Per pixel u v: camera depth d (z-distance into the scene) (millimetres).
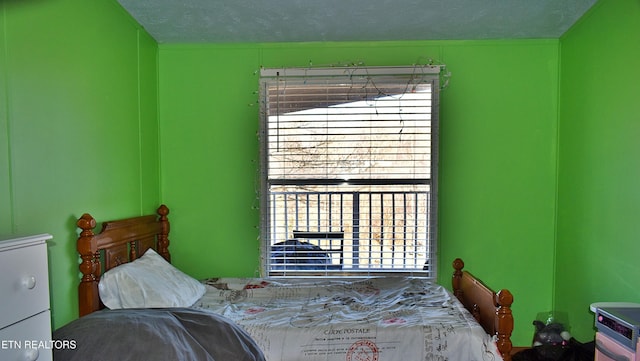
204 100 2627
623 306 1697
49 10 1583
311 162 2605
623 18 1922
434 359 1646
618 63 1963
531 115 2578
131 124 2264
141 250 2268
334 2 2115
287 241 2652
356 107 2580
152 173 2527
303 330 1714
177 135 2631
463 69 2588
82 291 1707
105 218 1987
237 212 2650
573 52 2383
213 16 2266
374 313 1896
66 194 1681
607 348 1604
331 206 2648
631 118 1872
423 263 2617
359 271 2631
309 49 2621
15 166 1410
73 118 1733
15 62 1415
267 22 2340
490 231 2607
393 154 2586
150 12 2211
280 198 2650
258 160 2627
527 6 2156
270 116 2615
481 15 2258
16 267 1049
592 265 2188
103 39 1974
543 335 2174
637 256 1842
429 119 2562
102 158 1963
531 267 2607
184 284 2061
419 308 1950
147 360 1182
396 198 2629
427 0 2096
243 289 2301
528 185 2594
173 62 2619
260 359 1416
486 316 1860
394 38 2568
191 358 1234
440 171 2602
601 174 2107
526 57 2570
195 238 2652
